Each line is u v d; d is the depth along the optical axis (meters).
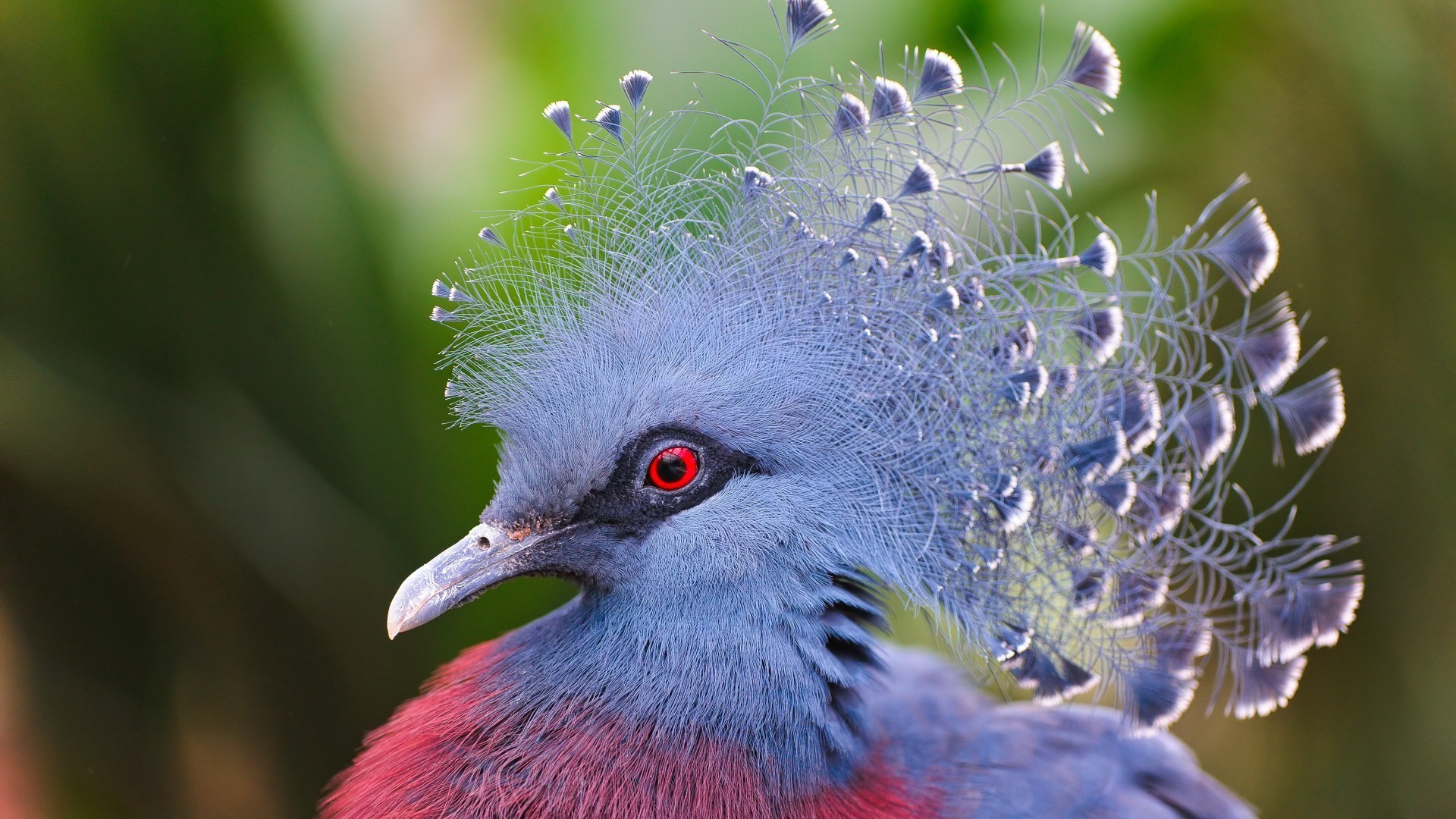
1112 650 2.32
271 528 2.48
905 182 2.31
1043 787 2.35
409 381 2.48
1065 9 2.46
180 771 2.51
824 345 2.32
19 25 2.45
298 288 2.48
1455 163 2.48
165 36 2.46
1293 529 2.50
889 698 2.37
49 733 2.51
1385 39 2.47
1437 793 2.52
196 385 2.48
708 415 2.32
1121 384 2.31
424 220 2.48
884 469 2.32
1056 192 2.46
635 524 2.32
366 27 2.50
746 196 2.32
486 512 2.33
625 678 2.32
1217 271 2.49
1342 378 2.50
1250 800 2.54
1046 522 2.31
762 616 2.32
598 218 2.32
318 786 2.51
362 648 2.49
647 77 2.32
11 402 2.46
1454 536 2.50
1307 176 2.49
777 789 2.31
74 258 2.47
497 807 2.31
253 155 2.48
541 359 2.32
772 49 2.44
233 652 2.50
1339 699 2.53
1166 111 2.48
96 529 2.49
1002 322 2.31
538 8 2.47
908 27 2.44
